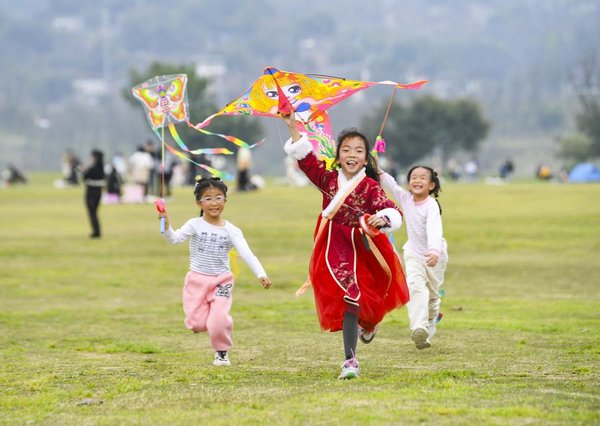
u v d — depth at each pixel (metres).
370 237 22.19
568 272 45.16
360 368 23.14
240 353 25.94
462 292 39.47
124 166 131.75
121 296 40.03
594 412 17.50
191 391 20.27
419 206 25.92
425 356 25.05
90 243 61.44
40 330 31.30
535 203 84.06
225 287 24.06
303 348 26.69
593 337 27.95
